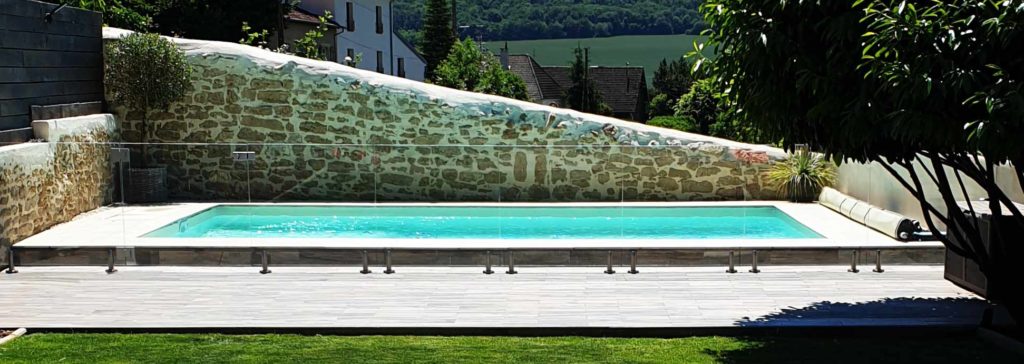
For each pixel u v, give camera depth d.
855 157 6.24
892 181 11.70
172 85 14.69
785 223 12.34
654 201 14.23
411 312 7.96
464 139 15.12
